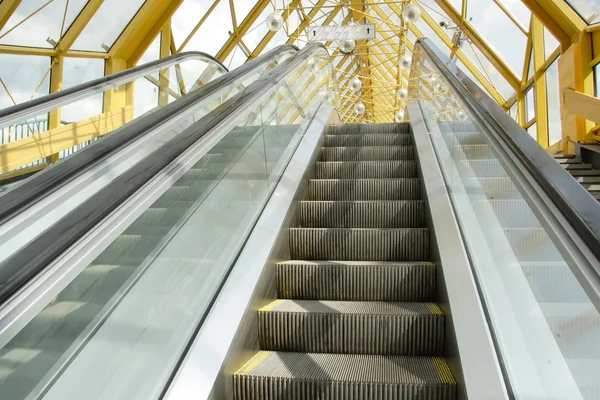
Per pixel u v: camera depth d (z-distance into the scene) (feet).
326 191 13.76
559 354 4.27
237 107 8.88
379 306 8.66
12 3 23.30
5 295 3.16
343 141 18.70
